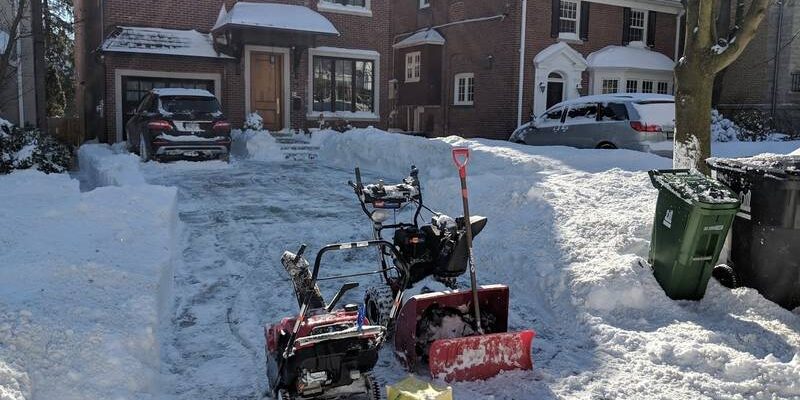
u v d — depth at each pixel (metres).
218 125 14.80
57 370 3.91
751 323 5.43
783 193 5.55
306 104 20.89
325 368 3.72
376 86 22.05
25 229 6.53
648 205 7.59
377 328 3.77
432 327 4.66
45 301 4.64
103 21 18.56
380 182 5.14
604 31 24.48
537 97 22.86
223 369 4.76
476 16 24.03
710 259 5.77
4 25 19.56
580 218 7.29
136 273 5.55
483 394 4.32
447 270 4.77
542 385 4.46
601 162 11.73
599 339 5.23
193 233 8.62
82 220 7.05
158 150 14.34
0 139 14.17
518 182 8.61
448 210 8.60
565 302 5.93
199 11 19.36
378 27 21.89
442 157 13.05
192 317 5.79
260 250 7.88
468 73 24.55
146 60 18.66
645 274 6.03
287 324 3.94
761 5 7.34
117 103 18.42
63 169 15.30
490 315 4.75
